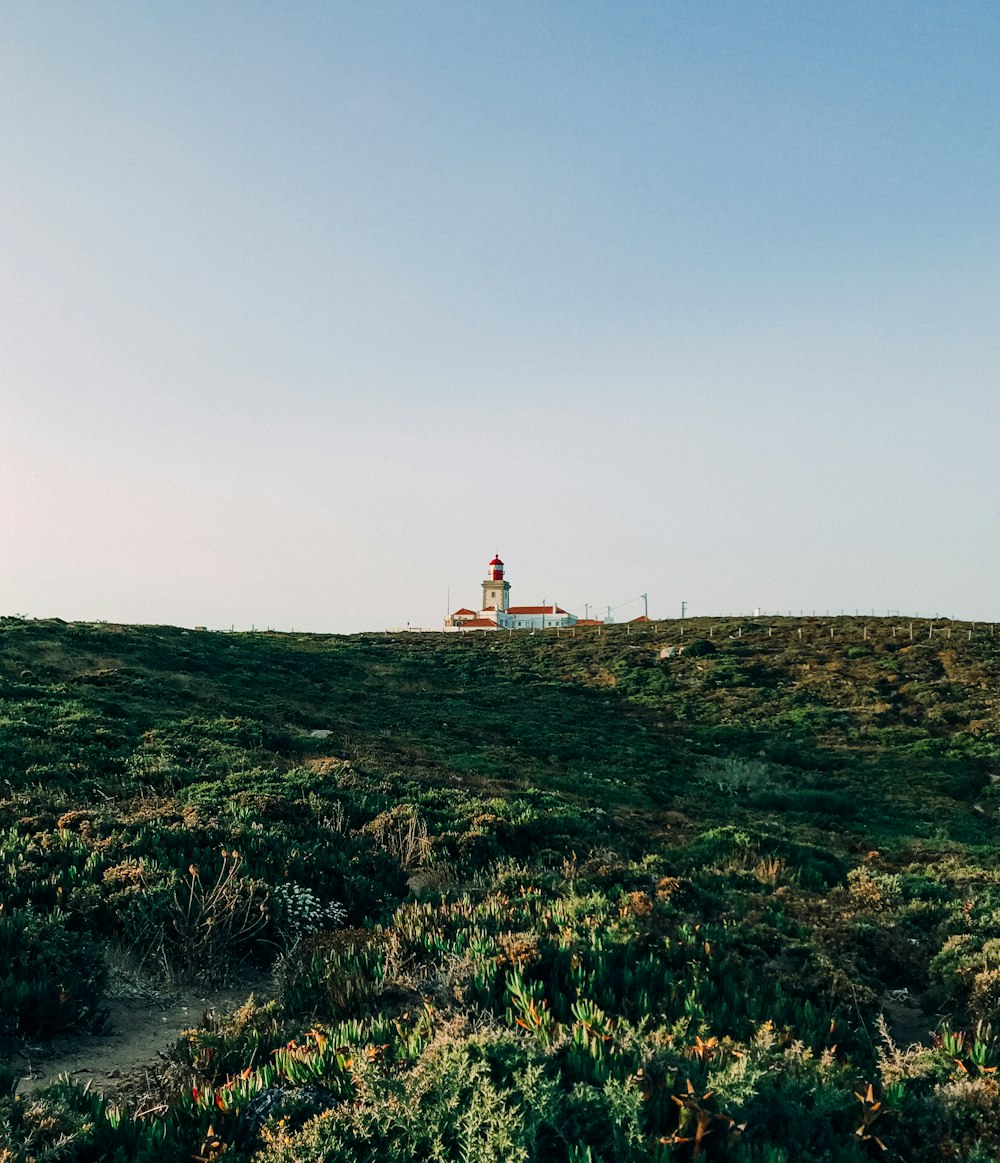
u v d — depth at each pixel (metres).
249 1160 4.73
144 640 45.31
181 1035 7.27
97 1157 4.95
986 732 41.62
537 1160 4.50
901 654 59.28
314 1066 5.79
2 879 9.88
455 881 13.73
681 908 11.53
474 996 7.09
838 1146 4.95
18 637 39.03
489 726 38.41
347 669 52.75
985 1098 5.31
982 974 8.72
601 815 21.80
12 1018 7.30
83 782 17.45
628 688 53.78
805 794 31.36
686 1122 4.70
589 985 7.12
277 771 21.38
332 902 11.24
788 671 57.12
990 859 21.25
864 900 13.84
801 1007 7.89
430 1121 4.71
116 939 9.23
